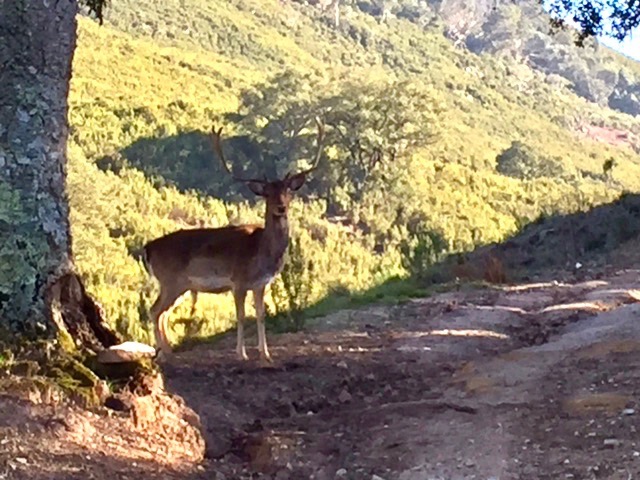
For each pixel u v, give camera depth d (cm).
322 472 623
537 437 648
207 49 11588
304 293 1353
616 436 630
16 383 612
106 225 3875
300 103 5997
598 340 987
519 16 17475
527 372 880
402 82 6366
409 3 17275
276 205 980
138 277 2412
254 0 14438
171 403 680
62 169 707
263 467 636
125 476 541
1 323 667
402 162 6075
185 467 593
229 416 752
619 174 10094
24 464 523
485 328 1232
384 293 1652
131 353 685
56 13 698
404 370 980
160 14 12094
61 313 695
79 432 587
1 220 675
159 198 4800
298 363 991
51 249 691
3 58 687
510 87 14950
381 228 4834
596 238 2170
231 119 6606
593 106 16138
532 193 6450
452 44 16238
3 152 684
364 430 723
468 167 7769
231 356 1022
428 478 589
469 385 860
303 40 13625
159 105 7175
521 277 1836
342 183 5650
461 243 2480
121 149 5838
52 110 698
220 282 1009
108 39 9581
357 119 5922
